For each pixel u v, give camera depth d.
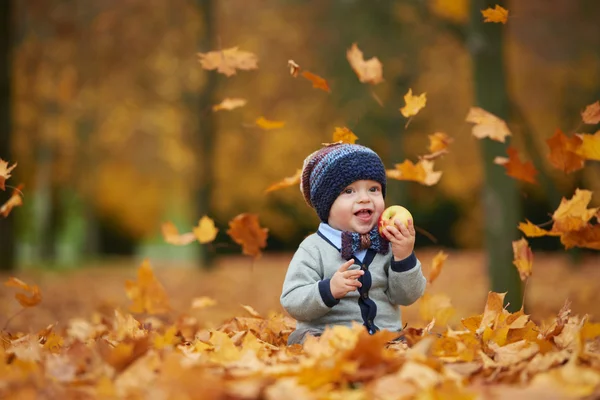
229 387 2.55
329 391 2.67
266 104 23.64
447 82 21.66
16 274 16.38
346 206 3.97
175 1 21.67
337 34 21.33
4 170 4.56
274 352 3.78
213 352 3.51
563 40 18.30
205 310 10.41
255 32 22.47
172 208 32.91
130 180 30.73
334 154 4.02
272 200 28.81
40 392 2.71
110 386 2.63
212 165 21.36
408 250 3.88
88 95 23.53
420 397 2.46
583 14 17.14
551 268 20.75
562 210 4.41
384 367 2.87
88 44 22.34
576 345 3.29
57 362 2.96
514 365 3.13
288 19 22.36
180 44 22.05
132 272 20.38
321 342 3.25
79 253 29.56
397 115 20.81
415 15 17.53
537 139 20.69
